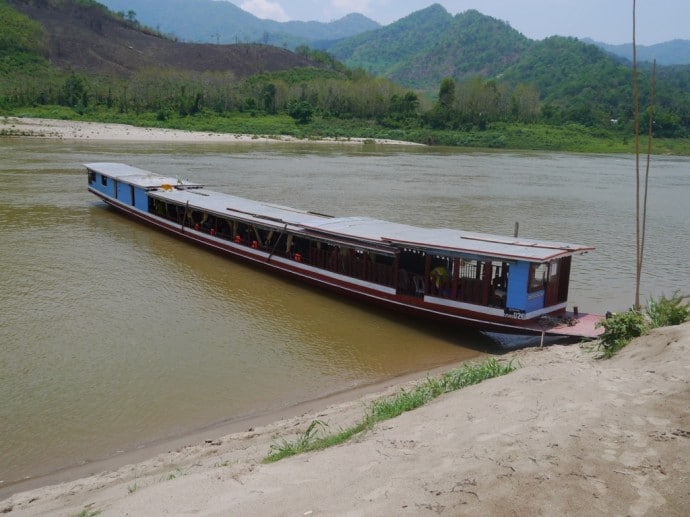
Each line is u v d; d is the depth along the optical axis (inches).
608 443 328.5
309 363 736.3
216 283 1051.9
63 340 770.8
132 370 696.4
